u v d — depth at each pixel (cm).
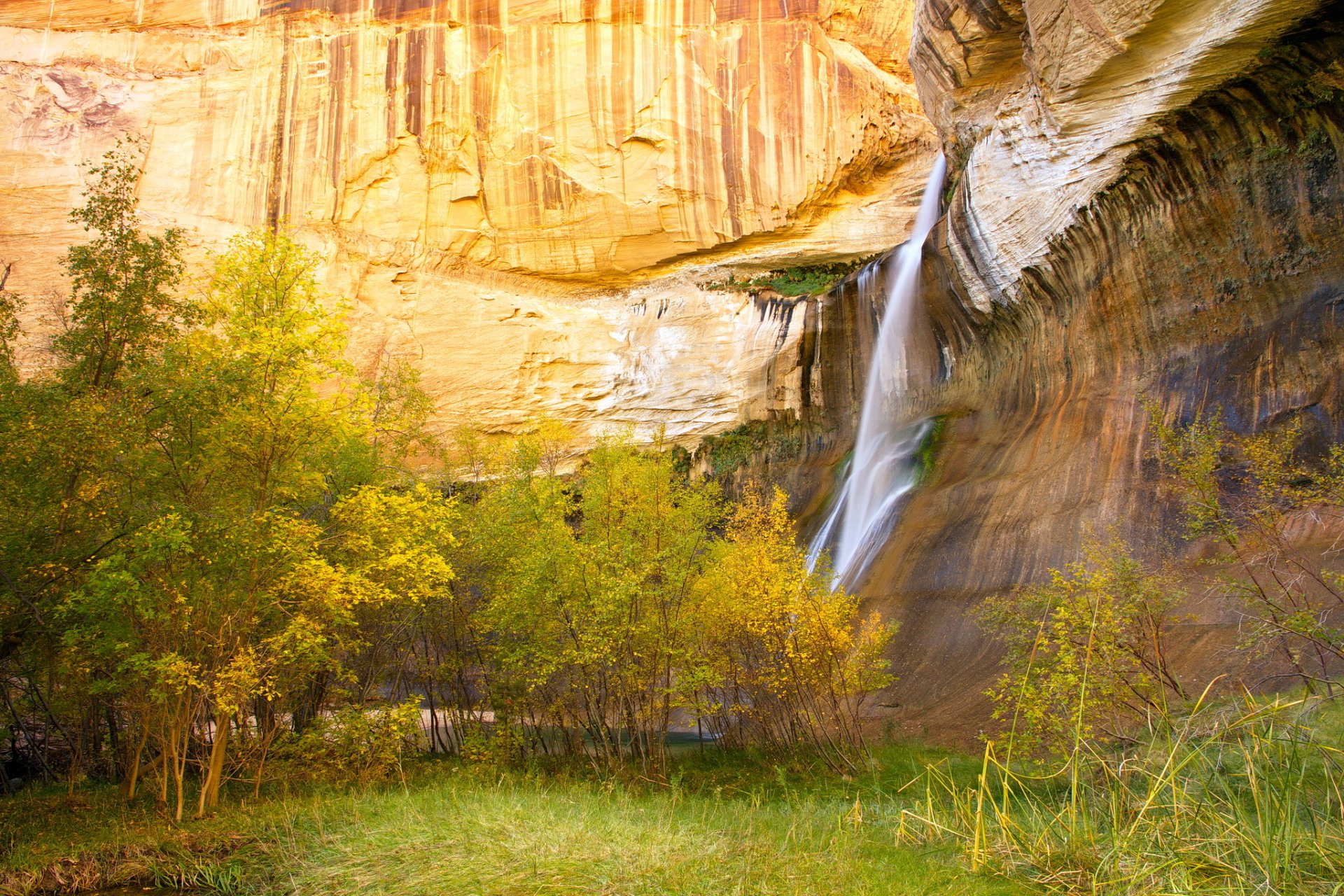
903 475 1994
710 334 2992
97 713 1210
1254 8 1134
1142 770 601
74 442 852
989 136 1808
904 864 587
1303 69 1155
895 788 925
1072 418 1576
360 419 1104
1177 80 1278
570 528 1223
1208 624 1038
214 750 935
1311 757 604
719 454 2805
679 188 3133
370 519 1001
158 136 3155
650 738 1121
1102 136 1445
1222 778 593
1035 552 1419
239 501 945
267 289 998
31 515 894
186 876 734
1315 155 1191
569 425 2953
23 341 2612
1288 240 1234
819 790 947
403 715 1098
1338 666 862
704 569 1210
